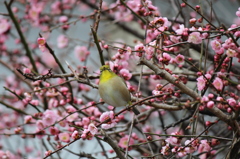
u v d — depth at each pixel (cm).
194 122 962
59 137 933
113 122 826
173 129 1284
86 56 1234
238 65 1200
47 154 780
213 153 1011
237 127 807
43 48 933
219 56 845
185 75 984
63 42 1352
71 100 1024
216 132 1156
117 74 970
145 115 1109
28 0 1476
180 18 1170
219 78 812
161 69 793
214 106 802
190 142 805
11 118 1320
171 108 854
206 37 811
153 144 1176
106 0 1612
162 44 894
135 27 1683
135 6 1096
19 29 1174
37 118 1000
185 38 809
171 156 846
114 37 1655
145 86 1378
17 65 1483
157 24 859
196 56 1259
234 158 834
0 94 1346
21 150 1256
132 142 1075
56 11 1488
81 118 1062
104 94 953
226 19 1402
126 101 956
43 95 1100
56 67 1523
